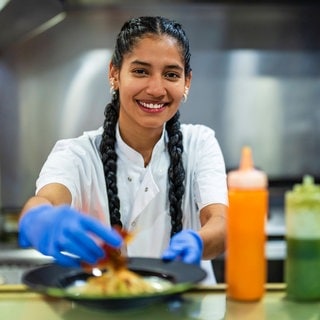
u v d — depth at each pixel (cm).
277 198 296
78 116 287
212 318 90
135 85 134
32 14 264
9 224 286
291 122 294
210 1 280
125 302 87
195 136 162
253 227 94
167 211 154
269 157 295
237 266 96
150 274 98
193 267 97
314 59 291
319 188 97
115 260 94
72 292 90
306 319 90
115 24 283
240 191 94
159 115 136
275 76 291
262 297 98
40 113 287
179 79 136
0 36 275
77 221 93
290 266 97
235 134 293
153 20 136
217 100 290
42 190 143
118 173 152
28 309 94
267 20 287
